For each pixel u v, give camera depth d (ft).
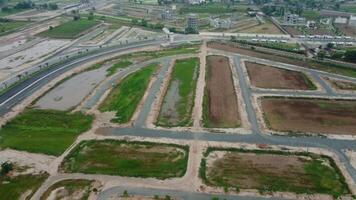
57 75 397.39
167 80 370.73
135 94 335.67
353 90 340.39
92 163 229.25
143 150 242.78
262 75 382.83
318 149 241.14
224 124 276.41
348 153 236.22
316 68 402.31
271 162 227.61
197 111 297.94
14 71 415.03
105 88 356.79
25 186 208.03
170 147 245.65
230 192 199.21
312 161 228.43
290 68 403.95
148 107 308.19
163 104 315.78
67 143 253.65
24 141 257.14
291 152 237.45
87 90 354.13
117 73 400.47
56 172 220.43
